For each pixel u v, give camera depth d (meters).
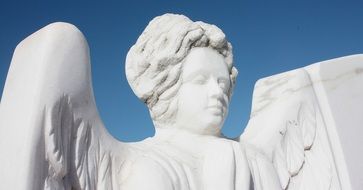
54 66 1.80
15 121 1.75
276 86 2.82
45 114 1.74
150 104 2.55
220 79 2.49
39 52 1.83
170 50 2.46
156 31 2.54
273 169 2.40
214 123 2.41
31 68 1.82
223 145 2.26
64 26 1.91
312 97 2.75
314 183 2.56
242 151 2.27
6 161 1.69
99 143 2.00
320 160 2.61
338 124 2.68
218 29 2.59
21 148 1.67
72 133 1.87
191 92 2.43
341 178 2.59
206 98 2.42
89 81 1.98
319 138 2.67
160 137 2.47
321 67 2.80
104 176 1.98
